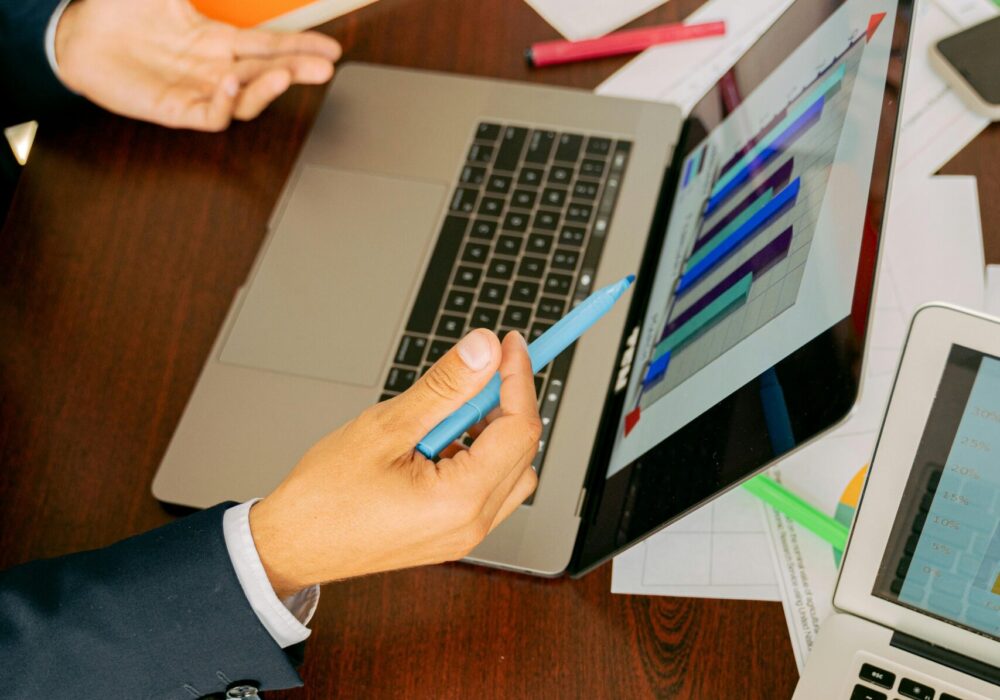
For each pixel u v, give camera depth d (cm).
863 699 53
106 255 77
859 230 51
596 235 73
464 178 77
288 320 71
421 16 88
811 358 50
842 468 64
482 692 57
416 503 50
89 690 55
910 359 50
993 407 49
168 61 84
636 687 57
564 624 59
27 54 83
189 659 55
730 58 82
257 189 79
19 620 54
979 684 52
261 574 53
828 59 63
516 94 81
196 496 64
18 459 67
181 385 70
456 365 47
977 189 73
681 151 77
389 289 72
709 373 58
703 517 63
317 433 66
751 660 57
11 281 76
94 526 65
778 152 64
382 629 60
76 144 83
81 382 71
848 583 54
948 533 51
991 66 76
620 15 85
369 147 80
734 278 61
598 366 68
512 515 62
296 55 84
